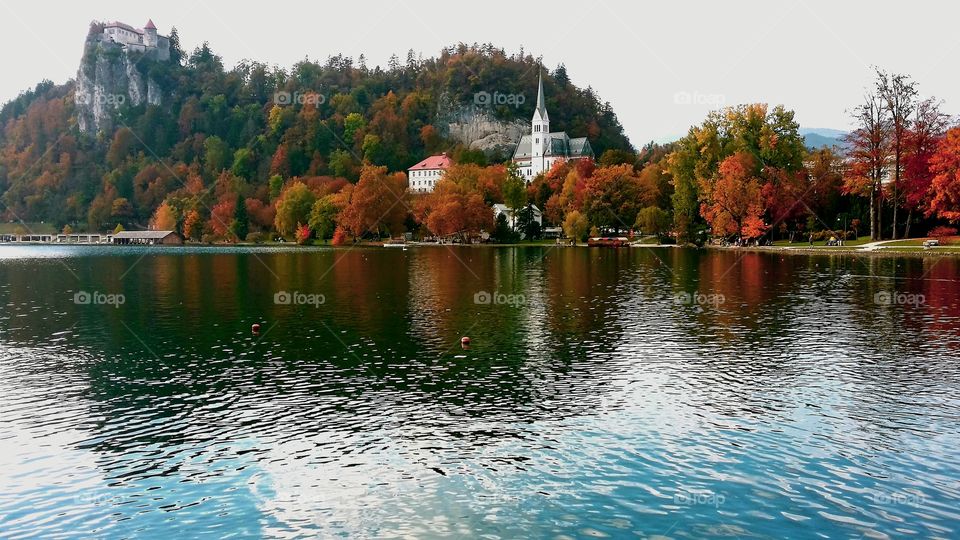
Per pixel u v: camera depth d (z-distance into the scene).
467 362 37.53
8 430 27.48
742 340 42.25
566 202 181.62
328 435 26.61
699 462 23.75
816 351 38.97
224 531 19.78
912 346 39.91
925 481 22.16
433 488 22.11
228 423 28.06
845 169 120.12
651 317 50.81
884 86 110.31
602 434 26.38
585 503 21.03
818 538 19.03
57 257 143.38
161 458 24.67
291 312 55.00
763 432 26.36
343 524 20.05
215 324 49.66
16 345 42.84
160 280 83.69
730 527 19.61
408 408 29.70
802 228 129.62
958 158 95.94
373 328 47.53
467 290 69.25
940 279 70.38
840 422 27.27
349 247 174.38
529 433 26.58
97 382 34.19
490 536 19.31
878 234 115.31
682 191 139.00
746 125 129.75
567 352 39.69
